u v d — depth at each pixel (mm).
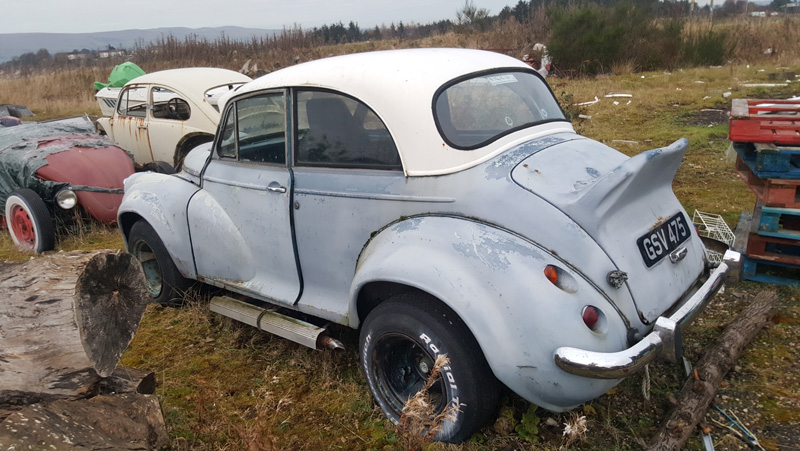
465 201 2949
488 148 3088
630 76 16391
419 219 3043
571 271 2674
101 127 9961
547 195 2830
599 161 3176
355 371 3707
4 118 8688
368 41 37906
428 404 2734
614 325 2654
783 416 3061
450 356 2791
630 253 2818
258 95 3797
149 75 9266
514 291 2621
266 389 3543
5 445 2348
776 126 4121
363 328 3164
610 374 2453
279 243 3758
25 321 2539
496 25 26016
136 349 4137
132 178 4965
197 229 4223
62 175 6367
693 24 20641
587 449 2936
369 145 3277
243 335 4285
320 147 3492
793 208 4270
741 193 6652
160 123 8812
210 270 4234
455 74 3344
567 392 2619
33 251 6234
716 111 11430
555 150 3170
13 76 30297
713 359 3352
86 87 23531
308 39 32656
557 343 2547
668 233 3082
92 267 2586
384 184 3193
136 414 2795
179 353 4062
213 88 8734
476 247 2760
